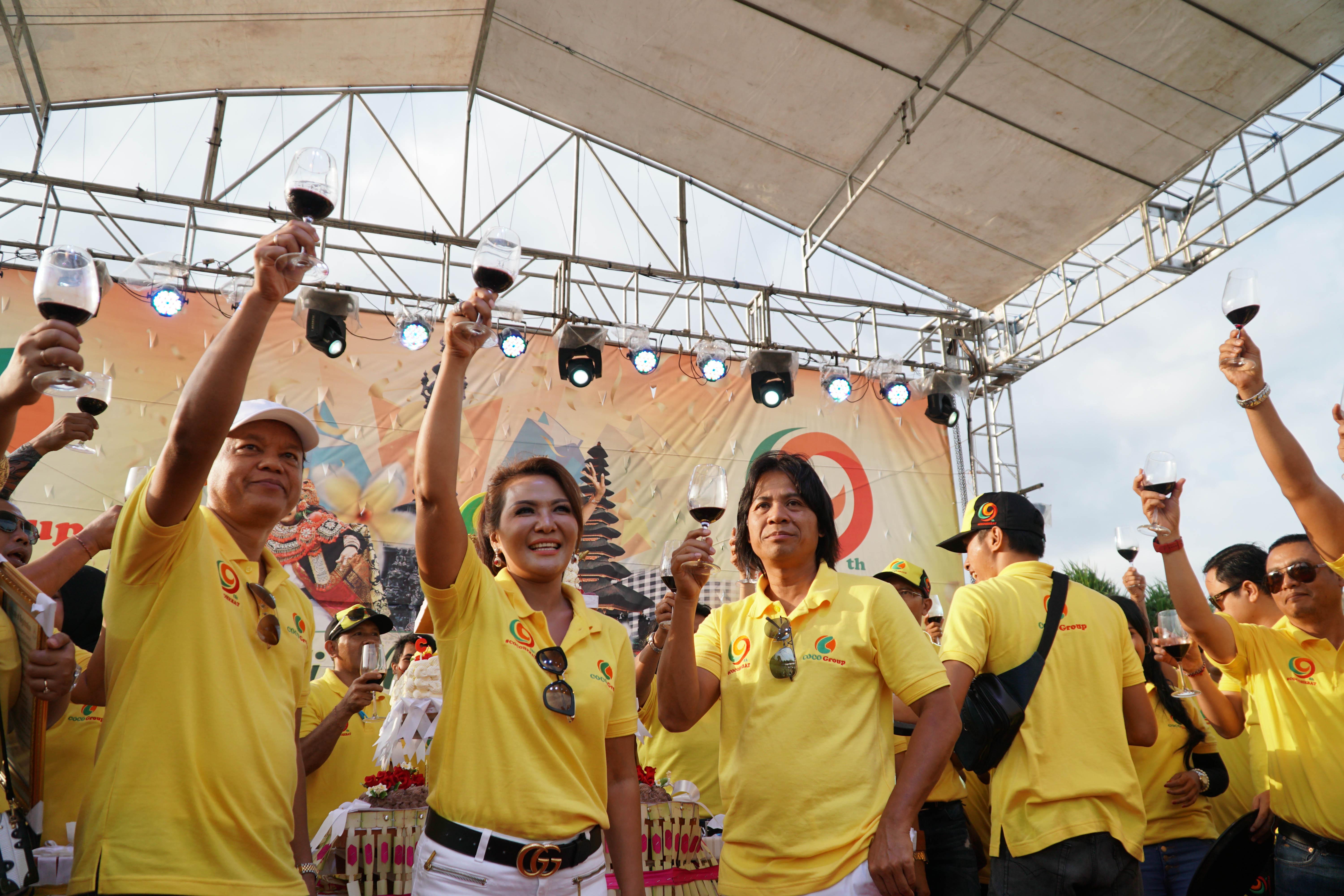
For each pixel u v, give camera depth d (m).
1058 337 9.66
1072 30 7.23
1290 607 2.89
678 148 9.57
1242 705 3.23
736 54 8.20
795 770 2.20
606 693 2.21
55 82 8.09
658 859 3.12
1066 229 9.24
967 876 3.38
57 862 1.89
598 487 8.58
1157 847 3.45
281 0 7.75
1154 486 3.00
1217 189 8.49
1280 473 2.60
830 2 7.42
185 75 8.41
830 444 9.42
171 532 1.81
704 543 2.30
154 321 7.73
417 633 3.40
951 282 10.13
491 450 8.41
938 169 8.84
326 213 2.13
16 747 1.81
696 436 9.02
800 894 2.11
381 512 7.91
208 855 1.71
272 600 2.00
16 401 1.68
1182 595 2.95
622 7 7.97
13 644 1.83
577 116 9.51
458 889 1.93
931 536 9.43
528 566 2.27
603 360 8.98
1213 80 7.55
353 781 3.64
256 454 2.08
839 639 2.31
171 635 1.81
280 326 8.13
